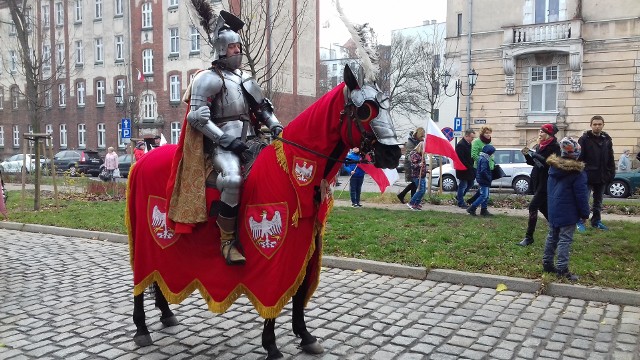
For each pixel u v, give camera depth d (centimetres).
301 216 421
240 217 438
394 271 740
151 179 488
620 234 934
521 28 2775
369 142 396
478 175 1184
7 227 1178
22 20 2262
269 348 454
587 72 2662
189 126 444
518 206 1380
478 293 652
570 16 2675
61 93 4444
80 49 4341
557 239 688
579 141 1015
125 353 482
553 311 583
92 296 660
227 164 427
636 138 2566
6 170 3122
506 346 489
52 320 573
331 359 465
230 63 452
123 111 3962
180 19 3809
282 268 421
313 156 420
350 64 406
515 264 730
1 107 4697
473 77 2795
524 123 2822
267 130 485
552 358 463
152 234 484
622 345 488
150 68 3978
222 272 447
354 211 1271
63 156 3350
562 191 661
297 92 3822
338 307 604
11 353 484
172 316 551
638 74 2545
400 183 2605
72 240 1034
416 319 564
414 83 4381
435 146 1296
